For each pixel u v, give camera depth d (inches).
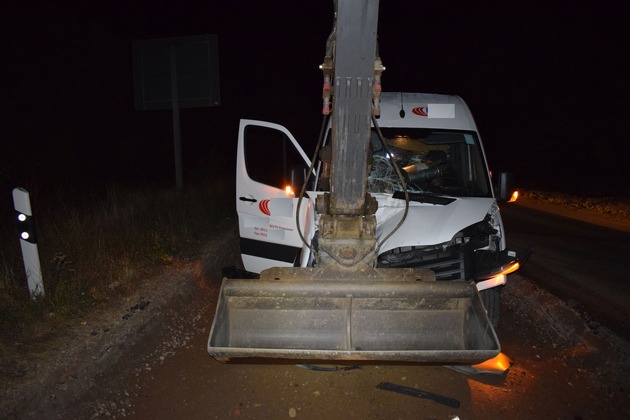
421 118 225.3
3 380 143.2
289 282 142.0
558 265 299.1
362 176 130.0
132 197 392.5
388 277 144.8
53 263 209.8
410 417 151.3
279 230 221.6
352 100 120.2
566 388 167.2
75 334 173.8
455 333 150.0
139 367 174.9
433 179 217.2
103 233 268.5
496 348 120.3
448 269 179.8
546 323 215.2
